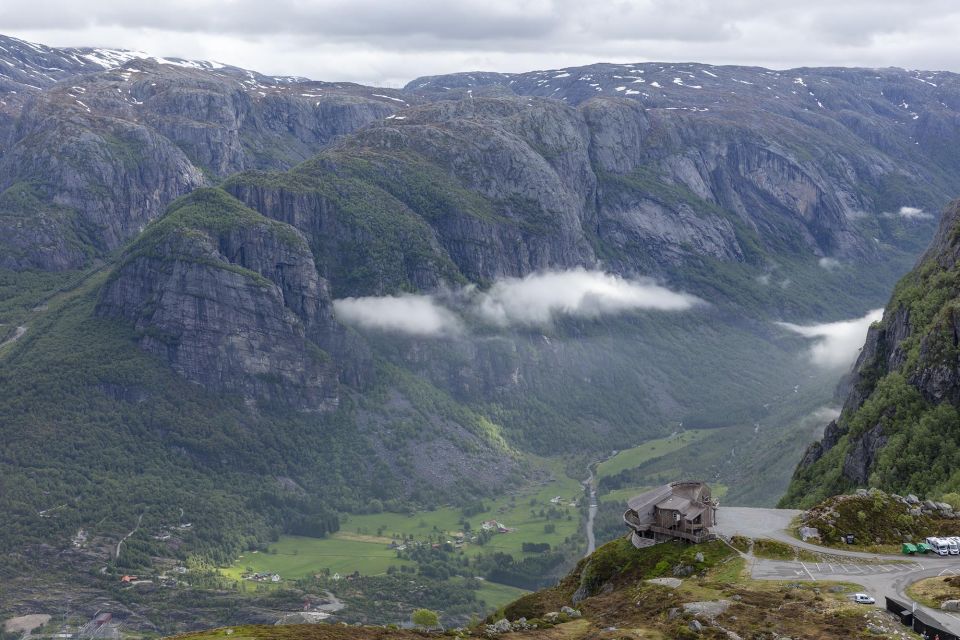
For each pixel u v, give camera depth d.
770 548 160.38
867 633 122.00
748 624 128.88
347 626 136.25
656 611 139.62
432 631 137.25
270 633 128.25
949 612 127.19
